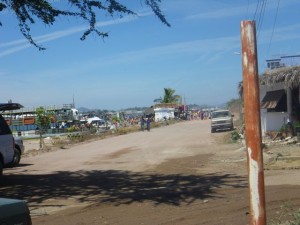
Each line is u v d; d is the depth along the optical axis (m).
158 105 85.19
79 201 10.48
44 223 8.45
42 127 32.00
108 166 17.67
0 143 13.82
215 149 22.36
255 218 4.10
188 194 10.58
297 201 9.02
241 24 4.13
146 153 22.30
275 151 17.38
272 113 23.78
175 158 19.31
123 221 8.27
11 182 14.01
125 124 64.19
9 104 13.59
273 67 25.55
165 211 8.89
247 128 4.13
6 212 3.48
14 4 12.20
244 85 4.13
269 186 10.85
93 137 39.50
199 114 86.69
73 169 17.27
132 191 11.45
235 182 12.05
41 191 12.12
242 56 4.14
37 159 22.25
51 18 12.41
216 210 8.69
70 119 62.47
